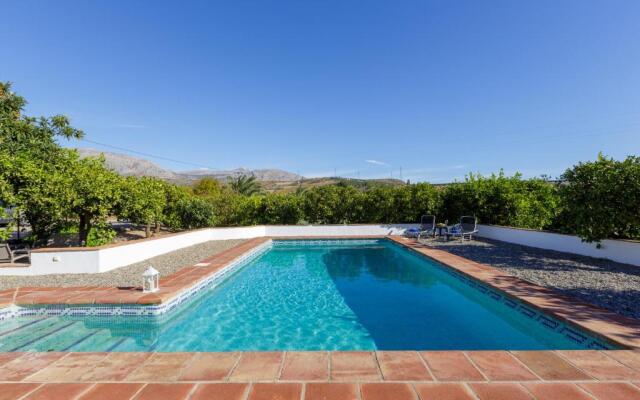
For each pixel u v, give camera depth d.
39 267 7.69
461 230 13.03
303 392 2.73
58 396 2.74
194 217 16.11
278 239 14.48
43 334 5.01
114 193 9.77
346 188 16.86
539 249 10.55
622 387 2.78
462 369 3.08
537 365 3.15
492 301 6.05
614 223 8.05
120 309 5.49
